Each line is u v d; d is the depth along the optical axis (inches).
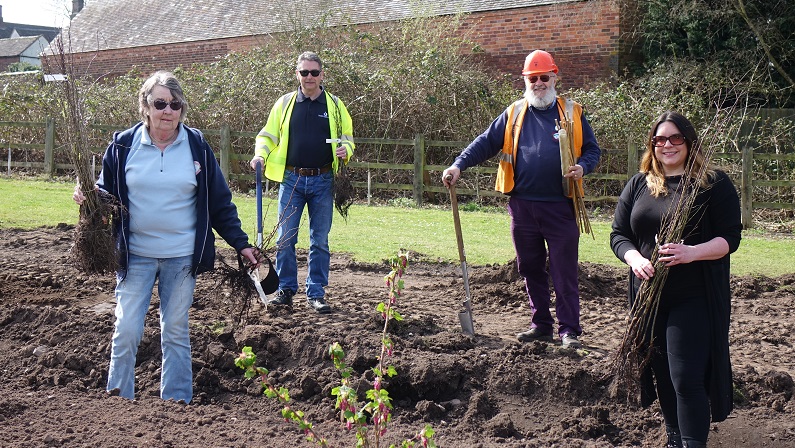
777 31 674.2
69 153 187.0
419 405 200.7
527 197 229.0
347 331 235.1
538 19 768.3
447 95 660.7
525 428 198.4
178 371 194.7
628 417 199.3
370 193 636.7
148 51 1088.2
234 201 586.9
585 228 229.6
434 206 609.3
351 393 120.6
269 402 208.8
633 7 735.1
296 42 717.9
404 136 664.4
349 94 671.8
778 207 535.5
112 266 185.9
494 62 799.1
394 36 721.0
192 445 154.6
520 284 309.1
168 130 185.3
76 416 163.0
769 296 323.9
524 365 213.2
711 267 162.4
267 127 264.5
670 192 167.3
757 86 662.5
